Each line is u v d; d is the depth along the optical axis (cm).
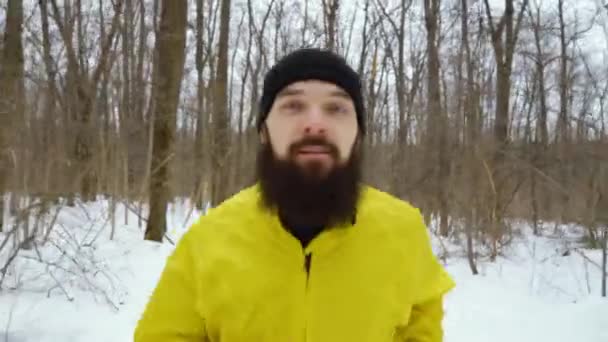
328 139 115
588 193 683
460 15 1158
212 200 1266
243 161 1442
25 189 539
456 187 776
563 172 810
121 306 499
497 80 990
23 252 554
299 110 118
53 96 663
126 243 755
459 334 468
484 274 667
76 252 532
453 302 560
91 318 451
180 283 126
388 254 123
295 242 118
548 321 494
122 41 1378
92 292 498
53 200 570
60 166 616
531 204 992
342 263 118
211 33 1678
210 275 119
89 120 922
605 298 549
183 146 1653
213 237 125
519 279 648
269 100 126
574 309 517
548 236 884
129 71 1573
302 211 116
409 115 1288
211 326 119
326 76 119
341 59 126
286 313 114
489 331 472
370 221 125
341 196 117
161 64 832
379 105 1758
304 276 117
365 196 131
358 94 129
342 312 115
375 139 1239
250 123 1427
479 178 727
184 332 123
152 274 625
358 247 120
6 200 594
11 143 552
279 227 118
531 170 815
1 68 623
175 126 847
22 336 400
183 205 1442
